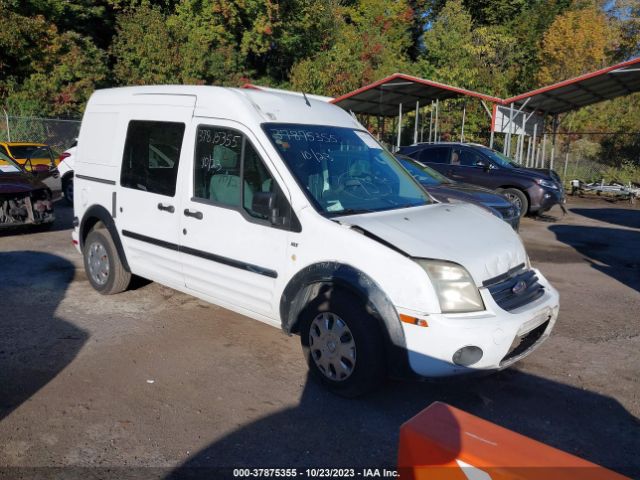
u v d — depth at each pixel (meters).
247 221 4.43
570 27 26.98
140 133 5.44
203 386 4.21
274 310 4.37
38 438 3.46
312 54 31.12
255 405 3.95
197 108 4.90
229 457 3.33
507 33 33.84
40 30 24.03
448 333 3.54
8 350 4.75
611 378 4.58
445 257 3.73
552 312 4.19
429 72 27.84
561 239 11.18
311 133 4.70
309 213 4.08
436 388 4.30
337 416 3.83
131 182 5.52
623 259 9.37
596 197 19.80
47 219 9.30
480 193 9.67
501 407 4.05
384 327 3.73
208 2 28.16
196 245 4.86
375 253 3.75
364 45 30.22
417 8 39.69
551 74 27.33
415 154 15.20
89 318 5.55
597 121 27.72
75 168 6.32
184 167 4.93
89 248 6.22
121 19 27.08
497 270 3.94
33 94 23.09
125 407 3.87
